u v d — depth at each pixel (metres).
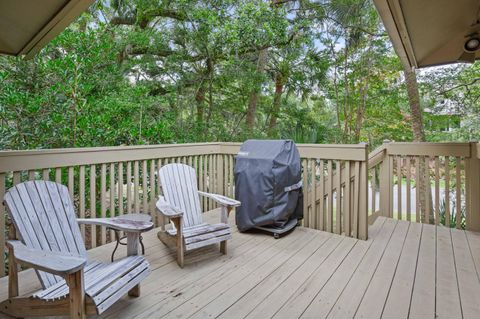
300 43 7.53
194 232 2.60
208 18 5.88
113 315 1.81
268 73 8.36
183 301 1.99
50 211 1.98
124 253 2.82
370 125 9.05
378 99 8.26
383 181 4.21
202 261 2.63
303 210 3.62
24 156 2.34
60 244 1.94
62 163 2.61
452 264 2.59
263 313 1.86
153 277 2.33
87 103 4.15
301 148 3.61
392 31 2.62
